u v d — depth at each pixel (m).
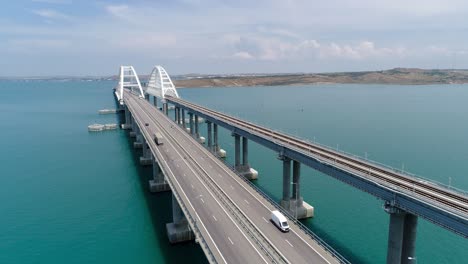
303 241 43.06
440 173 91.88
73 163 107.19
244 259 38.59
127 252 54.91
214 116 107.75
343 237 57.03
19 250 56.28
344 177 48.88
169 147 90.56
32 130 166.38
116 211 70.69
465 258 51.78
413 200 36.19
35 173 97.00
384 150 116.94
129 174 95.62
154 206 73.12
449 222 32.78
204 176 67.00
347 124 171.50
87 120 198.50
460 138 135.38
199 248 56.00
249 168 89.81
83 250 55.91
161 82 199.38
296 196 66.19
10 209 72.31
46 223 65.69
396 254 39.75
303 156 59.12
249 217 49.31
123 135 153.12
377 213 66.75
